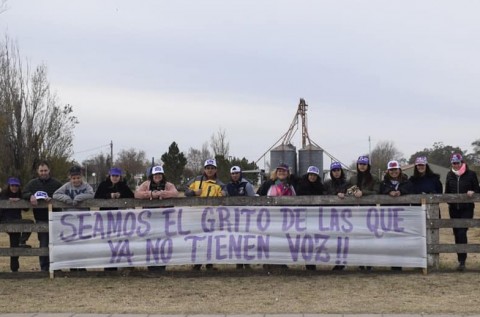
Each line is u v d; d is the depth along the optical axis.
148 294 8.24
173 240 9.55
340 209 9.53
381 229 9.48
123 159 90.88
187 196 9.89
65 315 7.07
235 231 9.57
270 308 7.32
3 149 30.55
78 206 9.57
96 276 9.55
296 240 9.54
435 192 9.88
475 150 72.88
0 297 8.12
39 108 32.66
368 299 7.74
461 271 9.59
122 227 9.55
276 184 10.27
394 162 9.70
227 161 51.59
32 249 9.53
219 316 6.95
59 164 33.28
